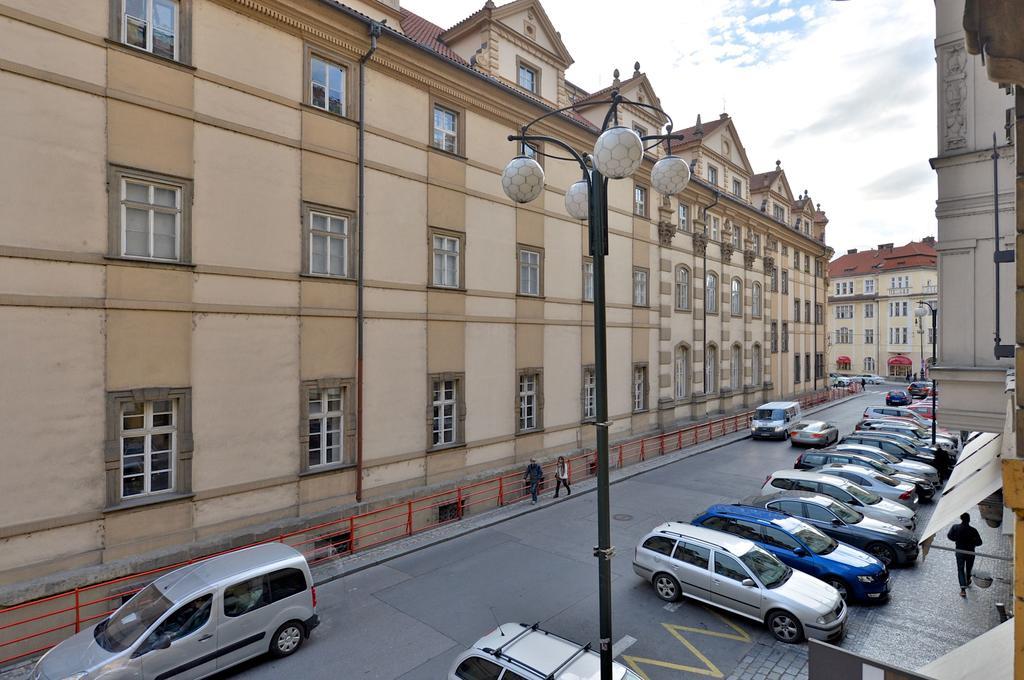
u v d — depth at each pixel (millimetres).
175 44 11227
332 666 8367
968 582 10375
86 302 9891
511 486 17531
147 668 7219
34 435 9312
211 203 11531
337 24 13430
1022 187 3760
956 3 7047
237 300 11891
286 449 12648
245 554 8969
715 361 31031
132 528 10375
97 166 10055
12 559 9062
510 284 18188
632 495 17719
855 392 51531
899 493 14766
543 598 10547
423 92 15609
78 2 9859
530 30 19391
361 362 13891
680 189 7094
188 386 11141
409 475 15156
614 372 22953
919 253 65875
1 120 9070
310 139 13141
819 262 47031
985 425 6656
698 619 9664
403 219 15078
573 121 19953
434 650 8789
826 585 9391
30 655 8984
